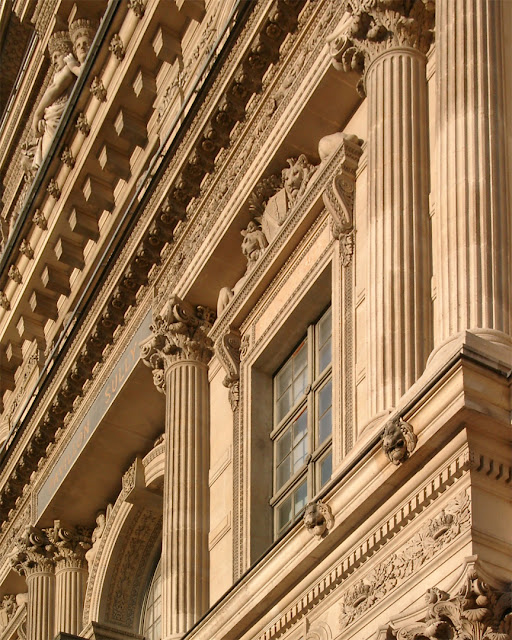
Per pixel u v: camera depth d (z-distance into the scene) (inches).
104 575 1727.4
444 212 990.4
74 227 1742.1
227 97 1362.0
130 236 1539.1
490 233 964.6
